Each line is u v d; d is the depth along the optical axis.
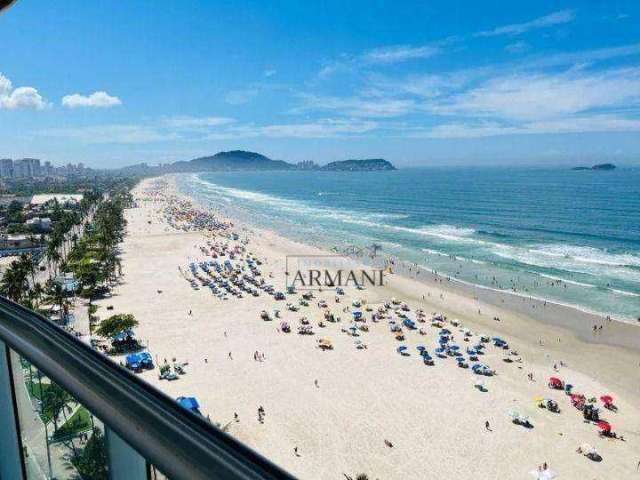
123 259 72.31
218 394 31.05
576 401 30.66
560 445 26.28
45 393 2.39
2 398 2.73
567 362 37.78
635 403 31.45
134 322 39.06
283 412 28.84
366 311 49.28
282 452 24.91
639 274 62.44
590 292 55.22
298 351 38.34
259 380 33.09
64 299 46.31
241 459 1.50
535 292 55.72
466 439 26.44
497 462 24.58
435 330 44.19
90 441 2.11
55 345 2.40
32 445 2.50
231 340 40.44
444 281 60.72
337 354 37.84
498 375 34.94
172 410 1.80
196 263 69.00
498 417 28.89
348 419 28.17
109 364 2.17
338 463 24.12
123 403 1.89
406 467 23.94
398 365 36.00
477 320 47.25
